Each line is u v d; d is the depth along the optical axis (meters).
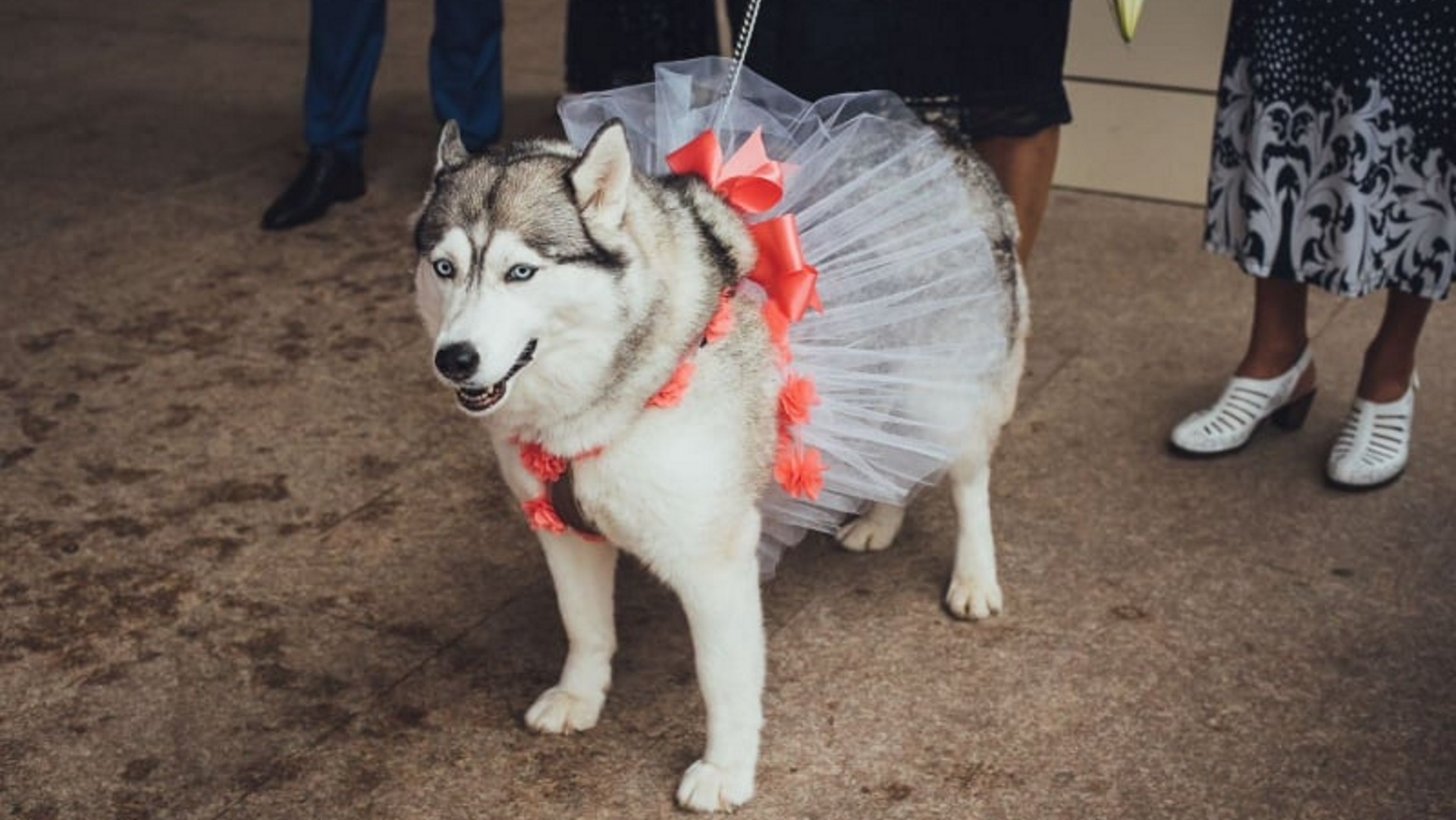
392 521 3.79
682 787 2.81
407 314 4.88
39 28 7.94
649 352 2.47
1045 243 5.30
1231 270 5.06
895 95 3.37
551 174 2.42
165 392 4.41
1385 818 2.75
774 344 2.71
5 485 3.94
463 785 2.90
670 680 3.18
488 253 2.35
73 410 4.32
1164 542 3.62
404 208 5.72
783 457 2.74
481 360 2.31
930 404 3.00
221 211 5.69
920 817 2.78
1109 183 5.66
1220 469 3.94
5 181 5.96
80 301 4.97
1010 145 3.86
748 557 2.70
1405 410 3.83
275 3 8.34
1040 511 3.76
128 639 3.35
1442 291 3.61
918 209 3.00
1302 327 3.99
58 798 2.88
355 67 5.59
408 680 3.21
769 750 2.96
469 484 3.95
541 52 7.51
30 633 3.37
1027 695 3.10
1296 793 2.81
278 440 4.16
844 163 3.03
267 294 5.03
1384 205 3.59
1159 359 4.50
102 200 5.78
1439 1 3.41
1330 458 3.86
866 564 3.56
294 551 3.67
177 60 7.43
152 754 3.00
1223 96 3.79
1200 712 3.04
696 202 2.69
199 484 3.96
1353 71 3.47
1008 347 3.16
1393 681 3.11
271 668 3.25
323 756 2.98
